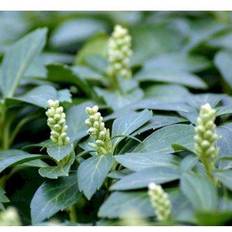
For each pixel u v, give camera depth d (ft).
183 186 2.18
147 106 2.66
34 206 2.40
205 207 2.13
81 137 2.52
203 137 2.25
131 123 2.51
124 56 3.13
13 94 3.01
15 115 2.94
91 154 2.49
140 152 2.43
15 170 2.69
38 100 2.68
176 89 3.09
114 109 2.91
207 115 2.25
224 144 2.45
